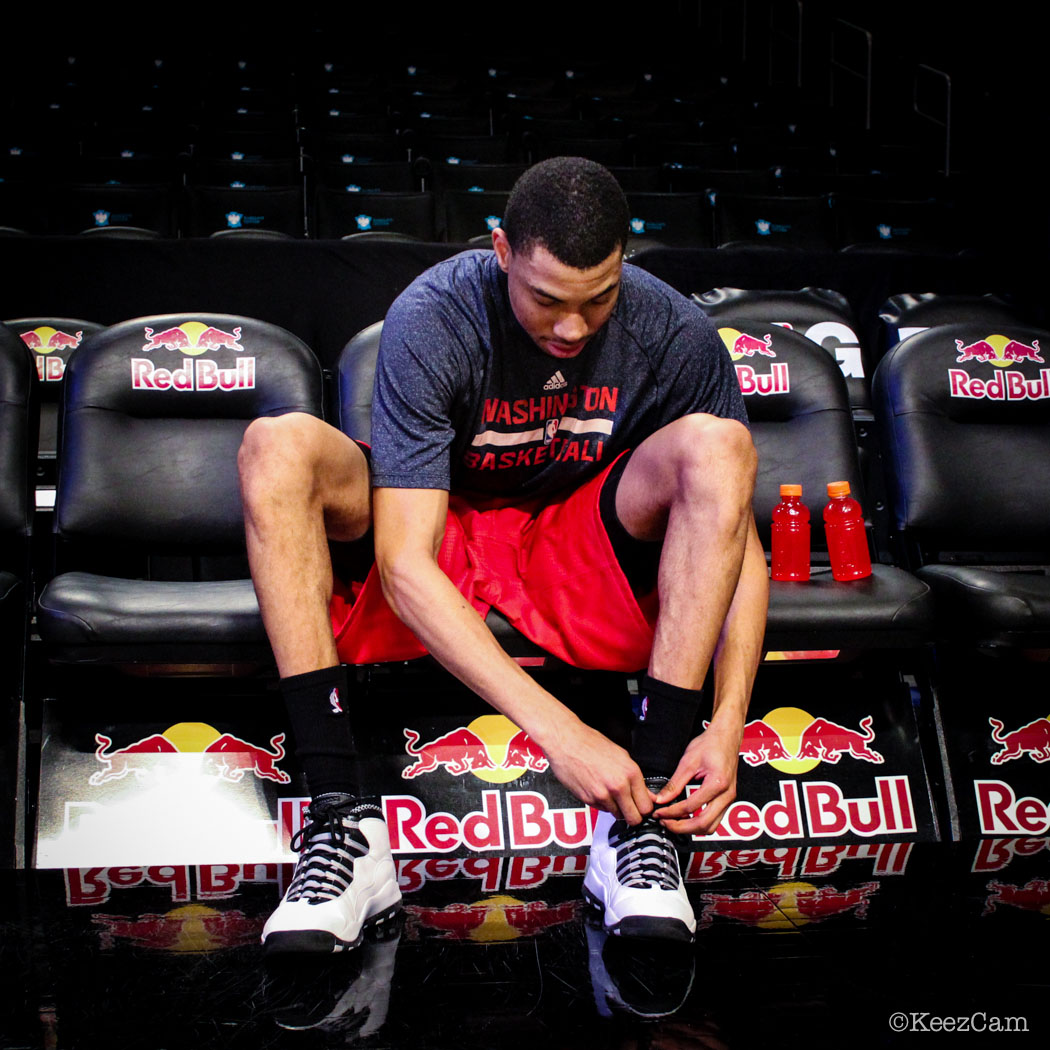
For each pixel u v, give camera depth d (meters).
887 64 6.80
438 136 5.17
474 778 1.57
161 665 1.50
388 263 2.66
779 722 1.67
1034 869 1.48
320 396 1.88
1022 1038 0.96
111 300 2.59
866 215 4.29
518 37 8.72
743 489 1.20
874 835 1.62
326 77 6.75
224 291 2.63
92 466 1.77
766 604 1.33
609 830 1.26
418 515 1.27
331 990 1.05
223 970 1.09
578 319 1.20
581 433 1.46
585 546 1.38
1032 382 2.01
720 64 8.21
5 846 1.45
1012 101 5.00
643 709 1.22
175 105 6.12
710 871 1.46
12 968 1.10
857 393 2.52
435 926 1.22
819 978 1.09
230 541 1.82
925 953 1.16
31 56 7.03
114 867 1.44
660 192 4.51
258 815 1.51
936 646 1.72
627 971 1.10
